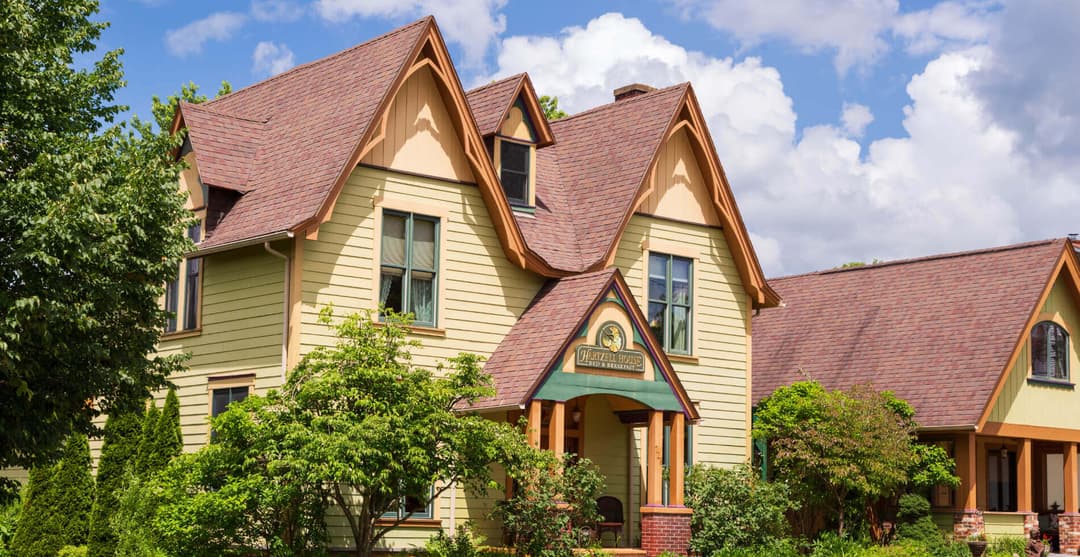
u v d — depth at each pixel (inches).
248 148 1119.0
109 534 1019.9
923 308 1557.6
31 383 776.9
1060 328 1530.5
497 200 1096.2
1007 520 1440.7
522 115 1179.9
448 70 1078.4
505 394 1013.2
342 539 981.2
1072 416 1520.7
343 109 1065.5
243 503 841.5
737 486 1140.5
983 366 1403.8
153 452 1019.9
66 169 768.9
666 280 1234.0
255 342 1013.2
